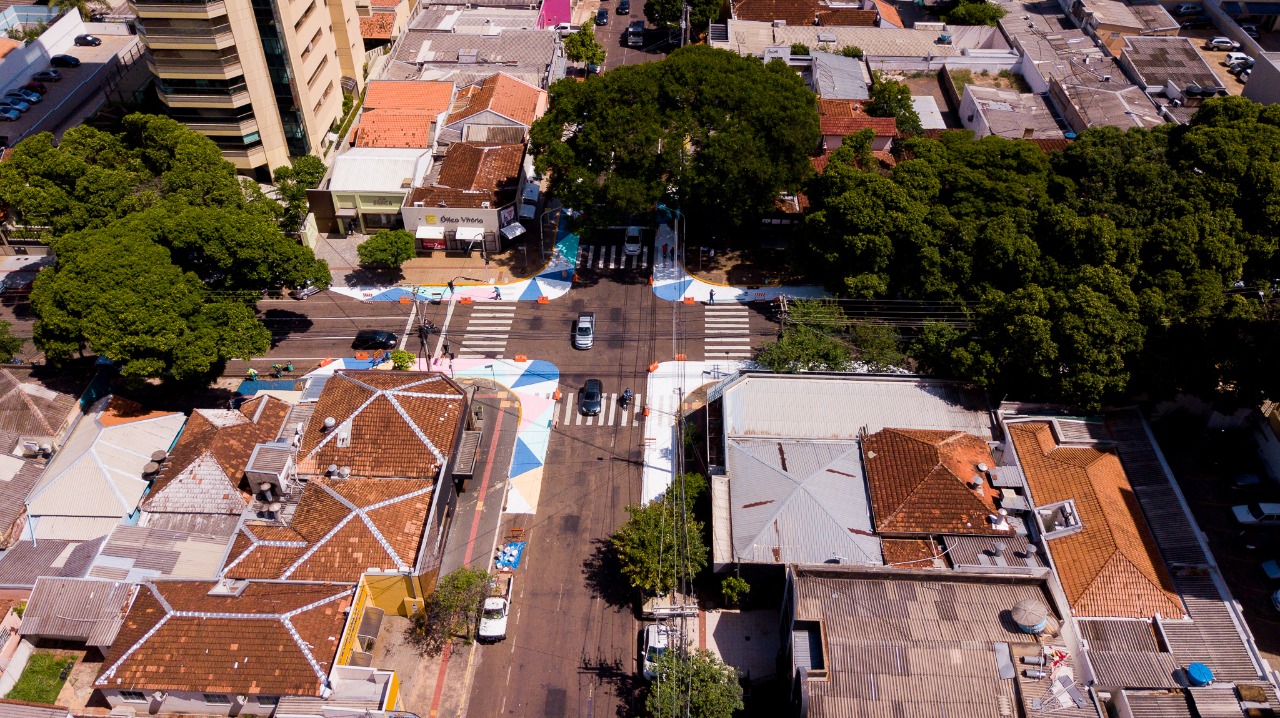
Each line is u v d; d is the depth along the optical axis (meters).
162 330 64.62
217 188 79.19
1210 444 68.81
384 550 56.47
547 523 65.31
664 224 94.81
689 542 58.34
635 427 72.88
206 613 51.69
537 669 56.47
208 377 70.50
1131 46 114.31
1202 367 63.69
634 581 57.09
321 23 100.19
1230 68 118.81
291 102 93.75
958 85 112.38
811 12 126.81
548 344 80.50
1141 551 56.50
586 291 86.69
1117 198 75.81
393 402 64.50
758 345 80.25
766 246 91.81
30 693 53.88
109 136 82.75
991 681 48.72
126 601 55.06
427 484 61.12
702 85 82.12
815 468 62.28
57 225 75.50
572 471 69.19
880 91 99.81
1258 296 71.88
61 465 63.38
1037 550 57.19
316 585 54.91
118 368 73.06
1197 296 65.25
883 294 76.44
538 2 133.88
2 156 94.56
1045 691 48.66
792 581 53.41
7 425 65.88
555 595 60.66
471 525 65.00
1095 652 51.59
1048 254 72.50
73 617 54.66
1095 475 60.34
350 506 58.12
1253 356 62.31
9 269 86.94
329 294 85.81
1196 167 76.56
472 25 125.75
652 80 82.88
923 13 137.00
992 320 66.56
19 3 132.88
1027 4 133.00
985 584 54.38
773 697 54.34
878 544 57.91
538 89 109.12
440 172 92.62
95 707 53.22
